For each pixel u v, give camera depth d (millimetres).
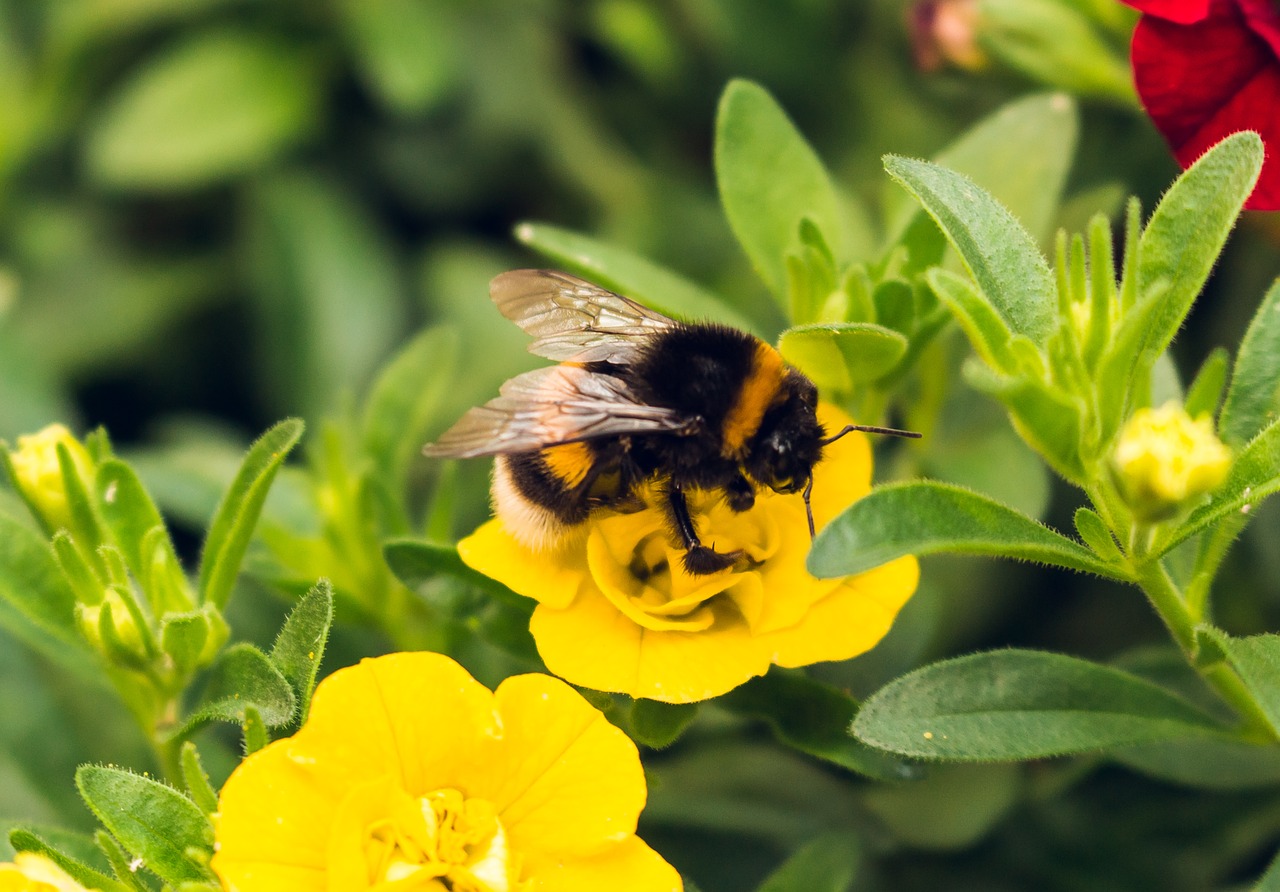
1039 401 267
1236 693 275
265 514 302
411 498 326
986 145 297
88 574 280
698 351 284
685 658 276
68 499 281
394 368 311
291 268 343
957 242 271
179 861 267
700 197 341
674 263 338
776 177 295
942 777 296
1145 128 317
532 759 268
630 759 267
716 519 283
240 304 346
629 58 339
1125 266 270
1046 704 273
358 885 262
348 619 299
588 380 285
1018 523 268
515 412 281
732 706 280
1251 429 276
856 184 334
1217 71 285
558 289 293
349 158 348
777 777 299
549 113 344
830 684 284
